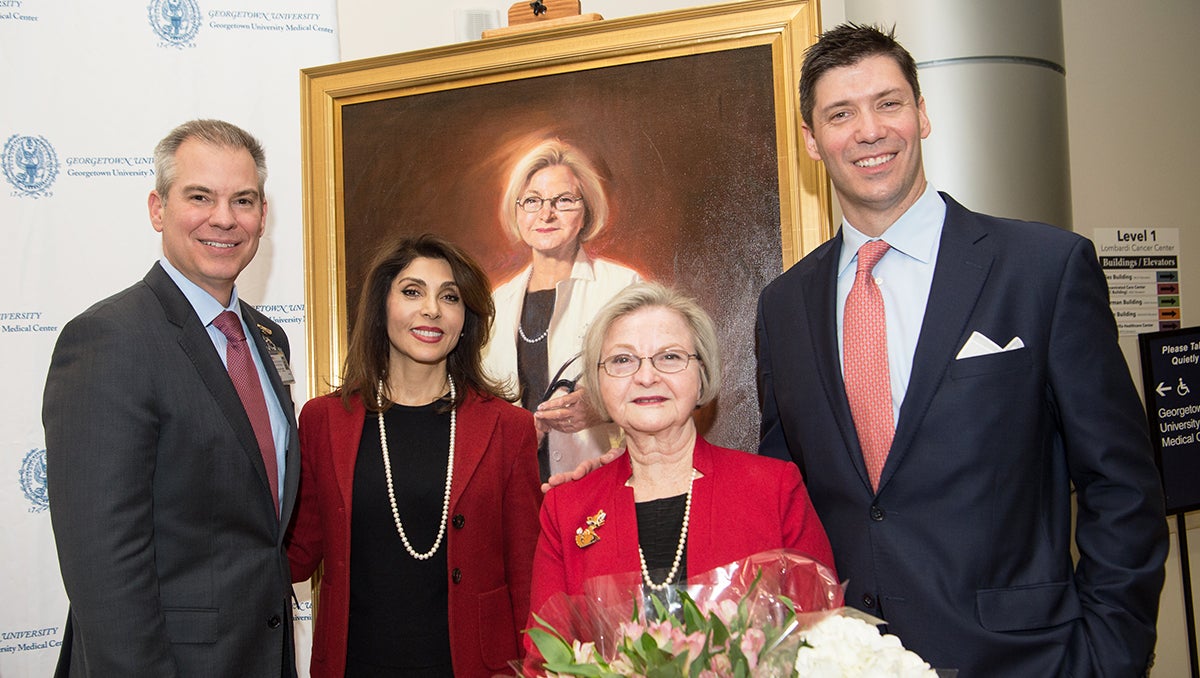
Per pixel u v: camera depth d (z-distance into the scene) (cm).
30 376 286
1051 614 154
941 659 154
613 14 308
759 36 246
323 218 282
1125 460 154
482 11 310
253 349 206
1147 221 348
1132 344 346
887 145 165
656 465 166
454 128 275
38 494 287
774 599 115
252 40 296
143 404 168
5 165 287
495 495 203
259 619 182
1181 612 347
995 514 156
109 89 290
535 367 266
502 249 270
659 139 257
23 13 289
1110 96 348
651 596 115
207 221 184
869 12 234
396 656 188
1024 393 157
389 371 212
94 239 289
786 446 196
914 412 160
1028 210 224
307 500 210
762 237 247
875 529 163
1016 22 224
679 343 162
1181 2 351
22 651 285
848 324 174
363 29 313
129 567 161
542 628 121
